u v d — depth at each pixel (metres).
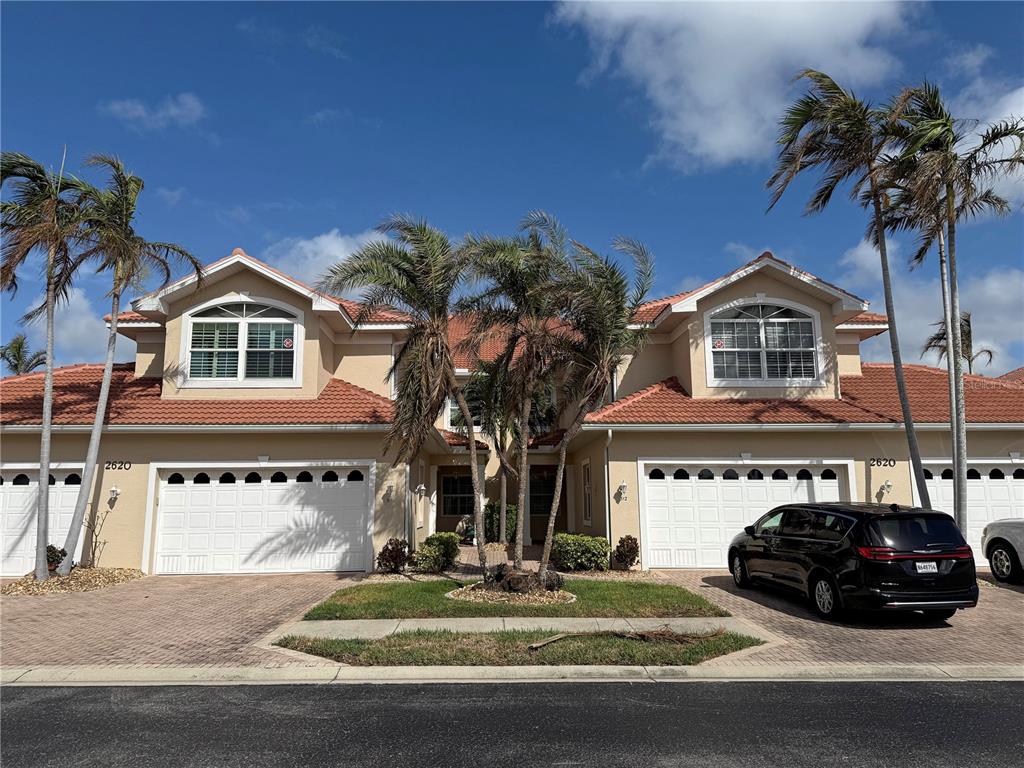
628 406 15.64
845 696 6.74
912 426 14.23
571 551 14.70
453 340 22.36
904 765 5.02
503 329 12.14
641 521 14.96
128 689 7.02
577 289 11.51
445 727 5.82
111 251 12.90
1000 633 9.30
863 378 18.12
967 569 9.45
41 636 9.10
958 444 13.83
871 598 9.31
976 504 15.66
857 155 14.03
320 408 15.18
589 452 18.19
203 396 15.54
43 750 5.30
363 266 11.48
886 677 7.48
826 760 5.10
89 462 13.50
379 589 12.04
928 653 8.29
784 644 8.66
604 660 7.81
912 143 13.41
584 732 5.70
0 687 7.12
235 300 15.89
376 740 5.51
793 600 11.52
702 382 16.22
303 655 8.10
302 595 12.02
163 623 9.85
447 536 15.09
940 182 12.84
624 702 6.54
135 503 14.45
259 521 14.68
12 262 11.86
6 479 14.56
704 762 5.06
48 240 12.22
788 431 15.24
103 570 13.85
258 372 15.81
